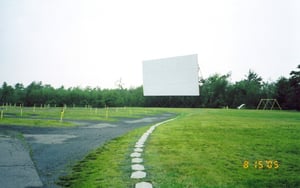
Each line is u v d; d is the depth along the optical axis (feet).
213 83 258.98
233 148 28.17
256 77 291.99
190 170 18.89
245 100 235.40
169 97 253.85
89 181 16.49
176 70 157.89
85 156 24.25
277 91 205.98
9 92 292.61
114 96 279.28
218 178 16.90
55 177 17.49
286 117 90.48
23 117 79.71
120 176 17.47
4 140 33.58
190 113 128.88
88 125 58.95
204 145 30.17
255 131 45.42
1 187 15.44
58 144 31.37
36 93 281.54
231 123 63.52
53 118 77.97
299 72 182.60
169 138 36.19
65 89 309.42
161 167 19.79
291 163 21.31
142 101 265.95
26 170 19.21
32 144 31.19
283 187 15.26
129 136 38.75
